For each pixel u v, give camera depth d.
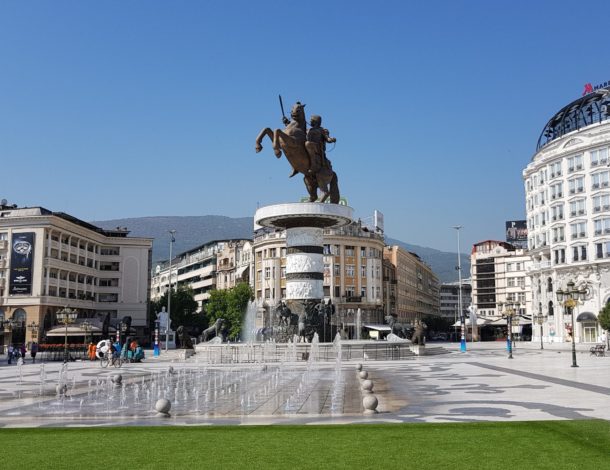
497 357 49.69
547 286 98.62
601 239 87.88
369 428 13.84
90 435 13.41
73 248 97.81
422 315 166.62
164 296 115.81
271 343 42.50
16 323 81.62
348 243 108.12
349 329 93.94
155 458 10.99
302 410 17.55
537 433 12.99
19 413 17.75
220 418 16.19
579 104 94.81
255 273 110.94
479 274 167.38
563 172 94.38
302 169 41.69
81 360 54.34
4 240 88.81
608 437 12.52
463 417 15.63
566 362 41.72
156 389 24.42
